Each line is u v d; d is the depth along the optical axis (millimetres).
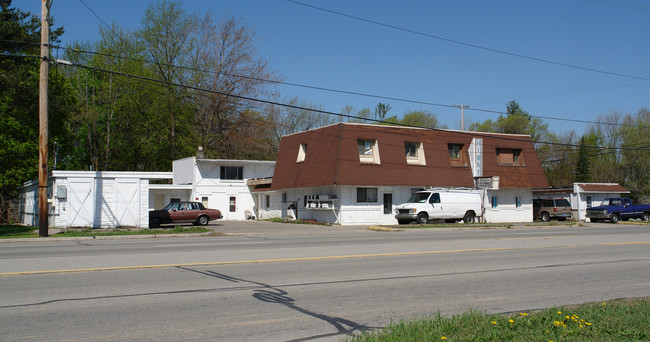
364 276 11391
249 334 6844
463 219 37219
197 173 44812
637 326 6789
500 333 6434
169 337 6637
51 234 24891
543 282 11039
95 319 7441
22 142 41719
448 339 6141
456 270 12430
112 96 50188
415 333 6441
